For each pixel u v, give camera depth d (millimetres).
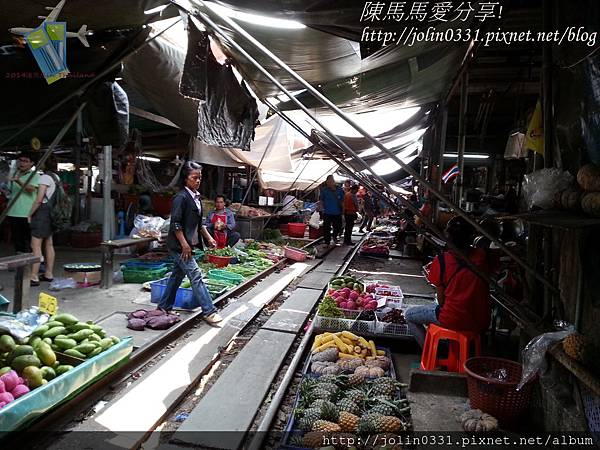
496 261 4160
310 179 16734
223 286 7422
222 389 4012
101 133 4281
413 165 21000
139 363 4531
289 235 16609
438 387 3799
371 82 6328
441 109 8891
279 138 11492
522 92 9797
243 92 5586
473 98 11984
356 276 9484
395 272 10188
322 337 4816
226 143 5246
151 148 14203
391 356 4824
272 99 7293
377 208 24812
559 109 3434
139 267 7730
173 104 6836
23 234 7152
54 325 3873
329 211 14430
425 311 4594
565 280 3398
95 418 3443
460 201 8180
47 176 6934
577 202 2906
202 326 5816
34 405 3045
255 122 6070
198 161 10984
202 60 4184
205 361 4648
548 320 3512
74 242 10844
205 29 4164
